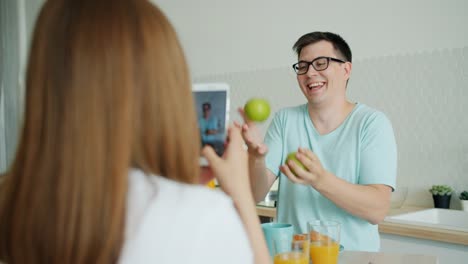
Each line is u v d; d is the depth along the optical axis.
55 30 0.50
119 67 0.48
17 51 3.79
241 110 1.19
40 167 0.48
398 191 2.25
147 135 0.50
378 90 2.44
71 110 0.47
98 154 0.46
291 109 1.69
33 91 0.49
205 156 0.67
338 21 2.57
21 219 0.48
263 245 0.63
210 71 3.15
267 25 2.87
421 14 2.29
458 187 2.20
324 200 1.45
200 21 3.20
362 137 1.43
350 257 1.12
